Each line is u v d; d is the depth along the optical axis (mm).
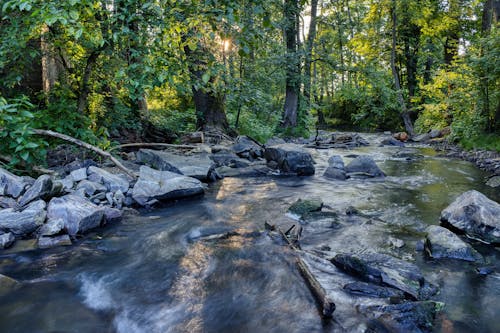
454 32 22516
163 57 5402
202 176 7848
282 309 3064
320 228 5012
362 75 19953
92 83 8539
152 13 4984
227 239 4656
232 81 6617
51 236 4438
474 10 22156
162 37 5016
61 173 6543
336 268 3678
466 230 4680
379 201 6539
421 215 5629
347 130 29594
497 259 3984
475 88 11836
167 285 3508
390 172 9633
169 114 14625
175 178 6738
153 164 8055
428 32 22891
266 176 8930
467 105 12945
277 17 15734
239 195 6988
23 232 4492
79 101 8031
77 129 7246
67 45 7691
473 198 4859
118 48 6711
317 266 3715
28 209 4641
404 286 3250
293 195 7027
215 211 5867
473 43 14250
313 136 19750
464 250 4008
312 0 20016
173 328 2857
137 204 5984
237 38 4070
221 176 8672
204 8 4074
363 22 24656
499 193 6961
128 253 4223
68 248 4316
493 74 10773
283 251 4191
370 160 9391
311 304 3105
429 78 26250
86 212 4816
